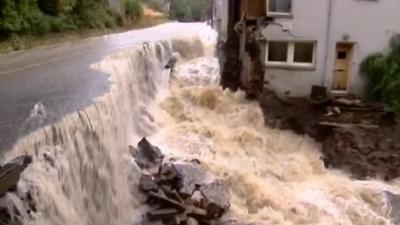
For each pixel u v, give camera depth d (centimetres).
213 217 1463
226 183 1659
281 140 2083
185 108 2264
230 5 2745
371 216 1630
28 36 2592
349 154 1983
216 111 2283
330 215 1600
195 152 1873
